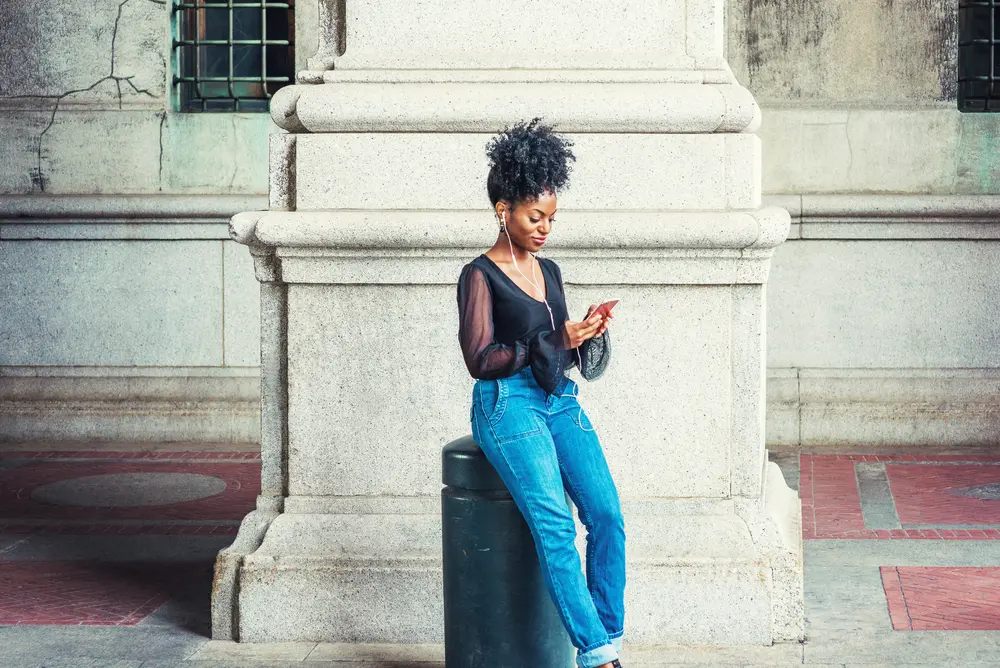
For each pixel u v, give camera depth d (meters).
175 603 5.92
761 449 5.51
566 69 5.40
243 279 10.45
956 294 10.08
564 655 4.47
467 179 5.34
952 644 5.16
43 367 10.60
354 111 5.34
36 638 5.39
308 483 5.42
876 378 10.16
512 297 4.18
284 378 5.47
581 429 4.32
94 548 7.02
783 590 5.17
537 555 4.40
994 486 8.50
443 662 5.05
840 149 10.20
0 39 10.55
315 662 5.06
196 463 9.65
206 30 10.76
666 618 5.18
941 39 10.09
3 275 10.56
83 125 10.54
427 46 5.45
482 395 4.22
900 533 7.21
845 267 10.16
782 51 10.21
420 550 5.31
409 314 5.33
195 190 10.53
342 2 5.58
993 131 10.05
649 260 5.20
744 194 5.29
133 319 10.52
